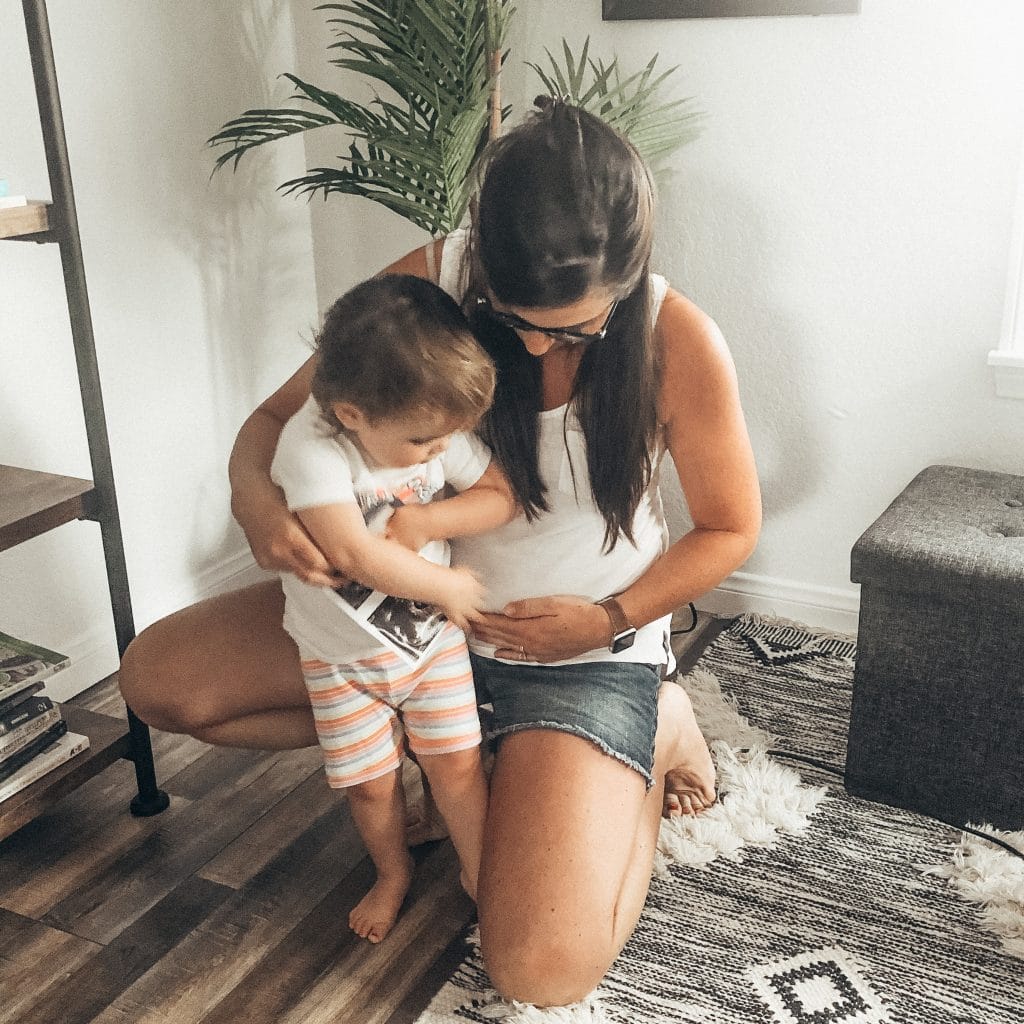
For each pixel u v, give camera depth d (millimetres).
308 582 1291
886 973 1405
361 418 1196
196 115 2131
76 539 2031
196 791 1800
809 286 2090
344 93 2355
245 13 2203
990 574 1549
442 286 1361
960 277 1970
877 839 1656
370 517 1292
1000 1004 1356
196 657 1529
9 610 1933
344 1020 1352
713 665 2146
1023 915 1483
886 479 2160
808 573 2297
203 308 2230
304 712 1567
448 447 1324
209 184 2188
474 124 1911
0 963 1449
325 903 1547
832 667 2135
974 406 2037
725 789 1751
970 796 1685
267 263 2373
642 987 1384
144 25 1988
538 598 1405
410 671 1375
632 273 1128
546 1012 1337
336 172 2021
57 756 1578
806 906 1520
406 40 1901
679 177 2117
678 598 1404
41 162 1849
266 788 1805
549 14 2119
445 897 1556
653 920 1497
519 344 1289
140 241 2061
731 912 1510
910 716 1689
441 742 1411
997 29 1816
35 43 1348
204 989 1401
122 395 2080
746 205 2084
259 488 1356
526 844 1325
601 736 1384
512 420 1326
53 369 1935
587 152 1085
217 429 2326
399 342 1145
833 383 2137
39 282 1875
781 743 1894
